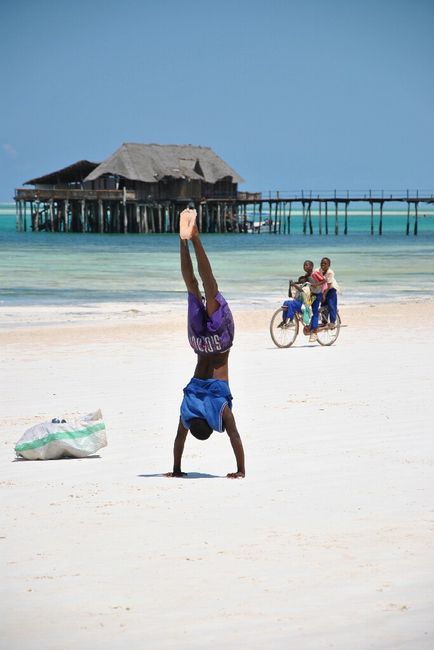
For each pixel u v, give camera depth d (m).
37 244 125.12
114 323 39.81
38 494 12.10
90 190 159.12
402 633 7.05
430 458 13.82
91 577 8.59
